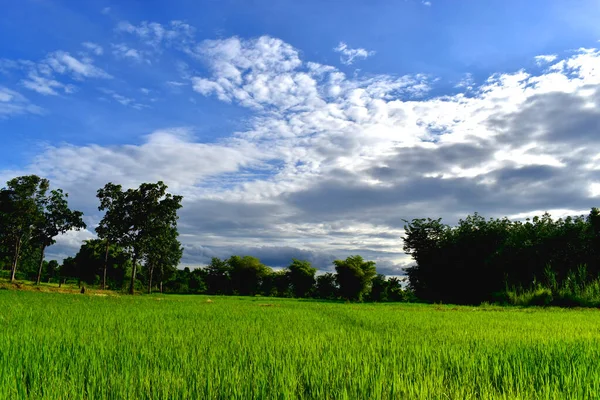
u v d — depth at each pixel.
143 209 46.75
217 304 21.80
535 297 26.17
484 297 38.50
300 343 6.75
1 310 12.59
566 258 33.72
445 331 9.24
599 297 24.86
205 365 4.82
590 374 4.59
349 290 56.72
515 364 5.17
